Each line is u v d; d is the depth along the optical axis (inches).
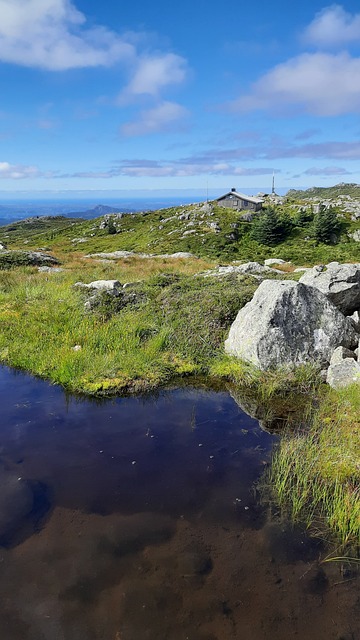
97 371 418.0
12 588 178.9
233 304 557.6
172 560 197.6
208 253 3019.2
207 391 410.0
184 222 4094.5
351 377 396.8
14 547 201.0
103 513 228.4
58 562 193.5
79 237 4643.2
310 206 4394.7
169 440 311.9
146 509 233.5
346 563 201.0
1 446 292.8
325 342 450.6
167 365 450.3
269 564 197.9
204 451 297.4
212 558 199.9
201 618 169.0
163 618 168.4
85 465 273.9
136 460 282.5
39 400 374.0
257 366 432.8
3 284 813.9
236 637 162.2
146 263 1549.0
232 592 181.8
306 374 421.1
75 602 173.8
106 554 199.5
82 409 360.8
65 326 538.9
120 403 378.0
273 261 1609.3
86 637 159.6
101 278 960.9
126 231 4495.6
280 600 178.9
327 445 300.2
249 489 255.1
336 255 2775.6
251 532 218.7
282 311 451.5
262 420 350.6
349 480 262.4
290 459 283.0
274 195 5649.6
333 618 171.6
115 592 179.2
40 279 883.4
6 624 163.3
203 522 225.0
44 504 233.6
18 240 5260.8
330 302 476.7
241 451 298.8
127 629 163.3
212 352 486.6
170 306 587.8
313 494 249.9
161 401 385.4
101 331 518.3
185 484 257.6
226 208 4554.6
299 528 223.3
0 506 228.7
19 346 482.3
